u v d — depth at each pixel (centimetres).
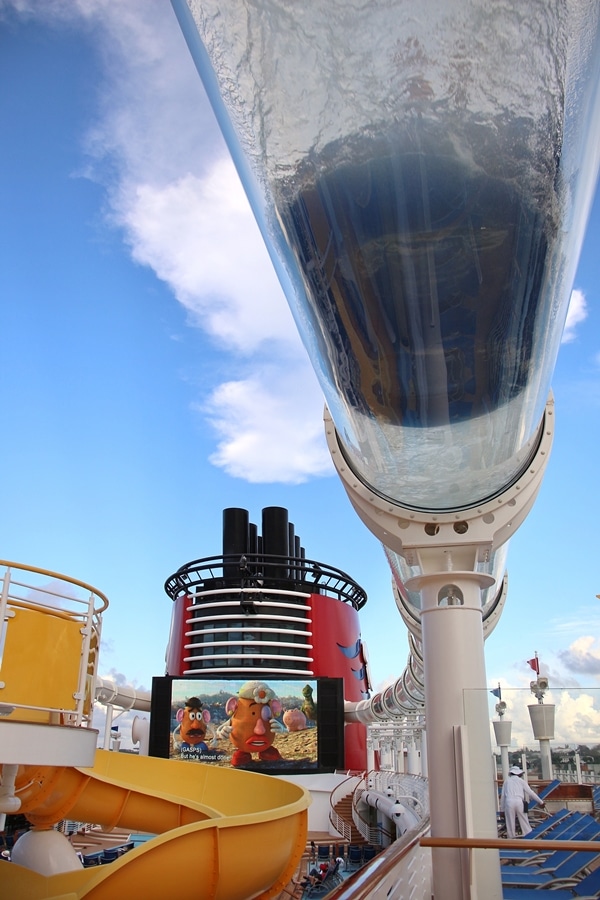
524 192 415
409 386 578
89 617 770
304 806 1017
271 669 5362
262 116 405
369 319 522
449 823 774
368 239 452
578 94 378
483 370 555
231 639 5525
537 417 725
